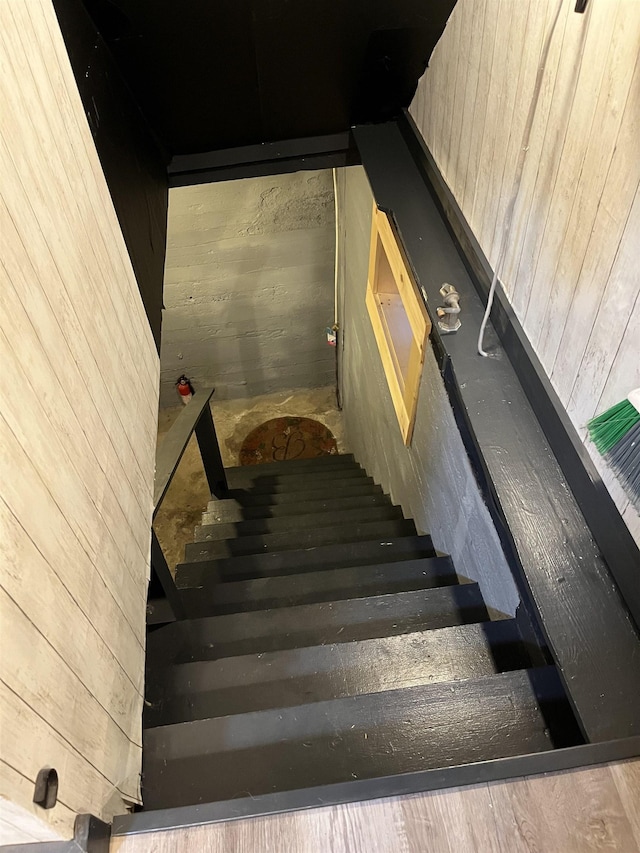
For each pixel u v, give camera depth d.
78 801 0.94
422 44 2.15
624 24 1.09
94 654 1.05
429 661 1.71
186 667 1.70
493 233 1.84
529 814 1.13
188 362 4.74
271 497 3.62
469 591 2.05
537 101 1.46
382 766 1.35
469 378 1.79
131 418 1.48
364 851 1.09
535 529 1.49
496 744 1.38
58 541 0.94
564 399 1.54
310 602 2.22
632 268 1.15
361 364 3.82
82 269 1.23
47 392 0.96
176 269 4.05
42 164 1.07
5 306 0.84
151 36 1.82
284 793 1.15
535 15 1.43
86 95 1.57
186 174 2.59
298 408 5.15
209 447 3.37
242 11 1.83
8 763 0.71
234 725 1.42
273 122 2.46
